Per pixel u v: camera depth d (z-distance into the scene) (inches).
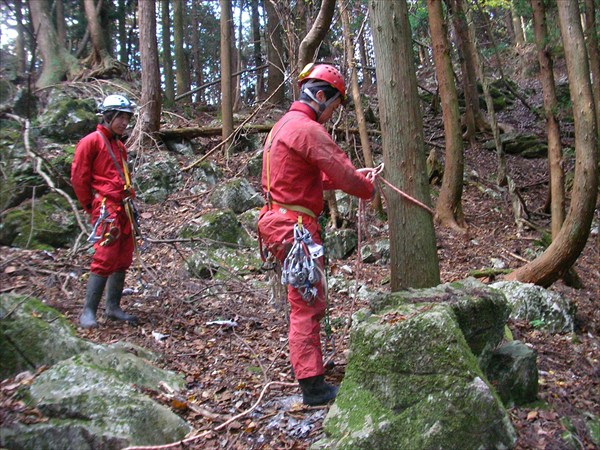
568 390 146.1
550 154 286.0
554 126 286.0
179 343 171.3
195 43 852.6
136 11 811.4
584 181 217.0
